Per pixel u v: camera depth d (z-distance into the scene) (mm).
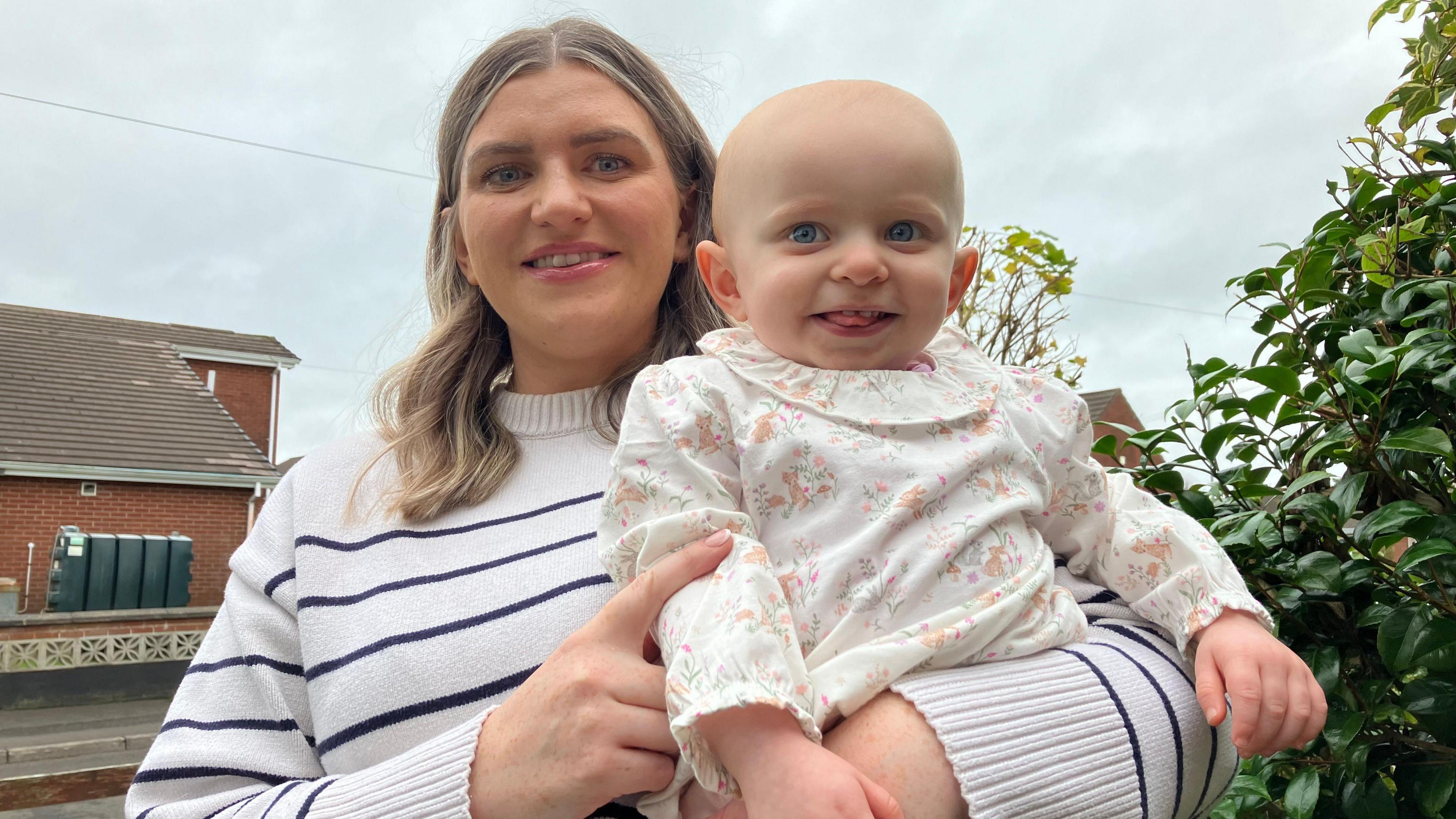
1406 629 1339
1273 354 1732
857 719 948
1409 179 1717
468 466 1501
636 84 1604
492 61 1590
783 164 1166
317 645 1324
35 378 15133
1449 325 1481
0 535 13000
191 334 18844
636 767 950
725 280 1322
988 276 6398
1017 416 1214
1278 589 1538
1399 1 2016
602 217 1494
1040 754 921
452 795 987
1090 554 1237
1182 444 1747
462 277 1777
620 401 1568
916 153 1147
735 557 1033
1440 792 1319
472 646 1239
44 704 10695
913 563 1046
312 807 1058
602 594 1258
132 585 12969
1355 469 1567
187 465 14359
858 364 1179
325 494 1529
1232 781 1265
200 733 1294
